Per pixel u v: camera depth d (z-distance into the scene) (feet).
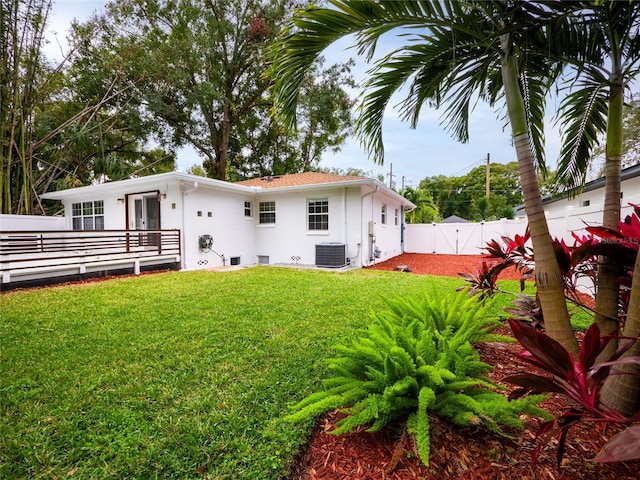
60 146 46.42
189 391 7.68
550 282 6.81
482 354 9.40
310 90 55.11
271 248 37.91
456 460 5.05
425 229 51.34
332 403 5.47
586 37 7.59
